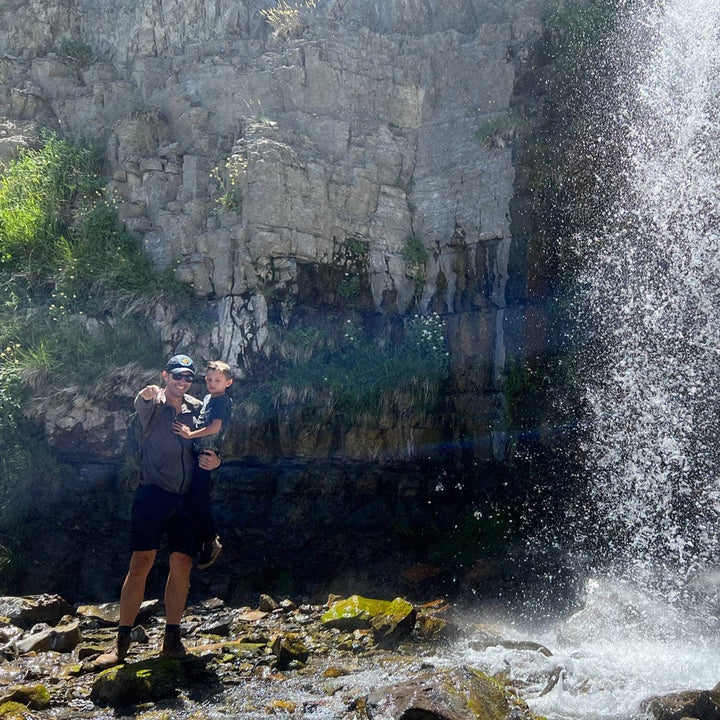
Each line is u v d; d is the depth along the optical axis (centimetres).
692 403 784
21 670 433
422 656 488
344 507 860
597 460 812
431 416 884
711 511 752
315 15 1115
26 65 1186
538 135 940
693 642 541
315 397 859
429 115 1045
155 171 1009
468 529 827
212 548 465
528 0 1034
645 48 906
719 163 825
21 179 1016
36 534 806
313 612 603
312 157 967
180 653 443
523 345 880
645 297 834
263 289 894
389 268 971
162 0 1166
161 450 447
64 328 882
